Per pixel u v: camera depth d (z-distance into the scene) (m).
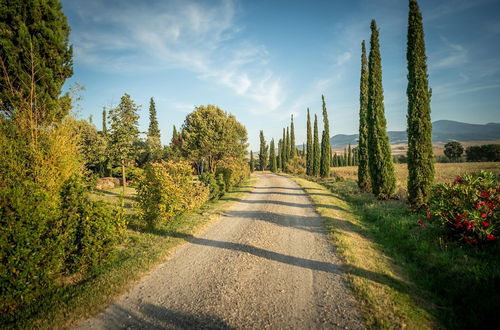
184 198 10.41
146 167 9.45
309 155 43.81
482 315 3.58
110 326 3.52
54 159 6.59
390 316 3.62
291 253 6.38
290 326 3.49
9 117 7.18
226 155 27.95
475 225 5.54
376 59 15.47
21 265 3.87
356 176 34.16
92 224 5.23
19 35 7.53
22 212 3.96
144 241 7.22
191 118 27.73
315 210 11.79
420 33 10.95
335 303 4.04
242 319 3.66
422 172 10.24
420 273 5.14
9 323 3.57
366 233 8.09
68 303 4.01
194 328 3.47
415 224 7.96
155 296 4.32
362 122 18.72
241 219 10.26
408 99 10.97
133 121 24.42
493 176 6.16
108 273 5.06
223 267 5.54
